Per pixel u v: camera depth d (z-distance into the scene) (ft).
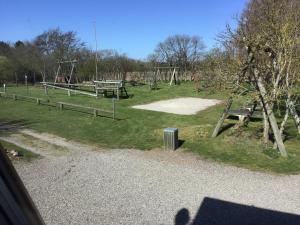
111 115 52.16
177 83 119.03
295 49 30.63
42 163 30.14
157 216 19.89
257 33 32.27
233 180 25.36
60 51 137.28
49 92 87.45
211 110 56.44
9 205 3.77
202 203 21.54
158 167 28.63
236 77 32.71
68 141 38.37
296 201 21.70
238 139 34.45
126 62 141.49
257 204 21.35
